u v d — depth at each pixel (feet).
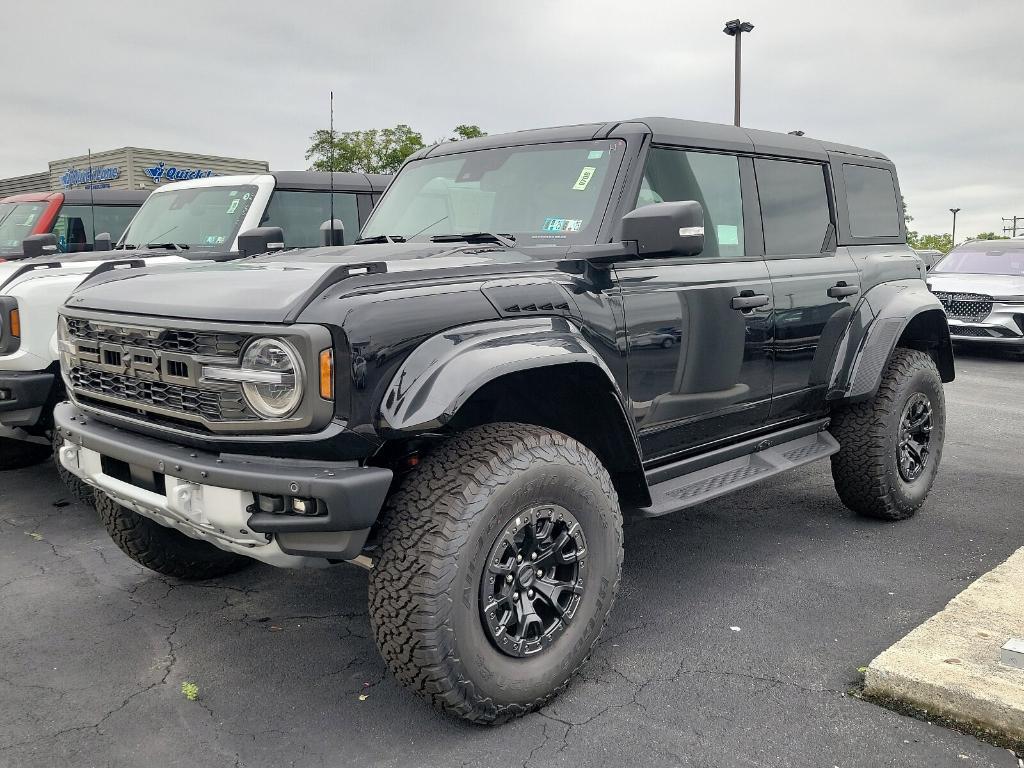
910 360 15.92
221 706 9.80
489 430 9.52
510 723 9.43
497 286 9.76
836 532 15.79
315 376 8.15
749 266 13.42
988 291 39.81
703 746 8.96
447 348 8.89
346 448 8.34
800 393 14.46
